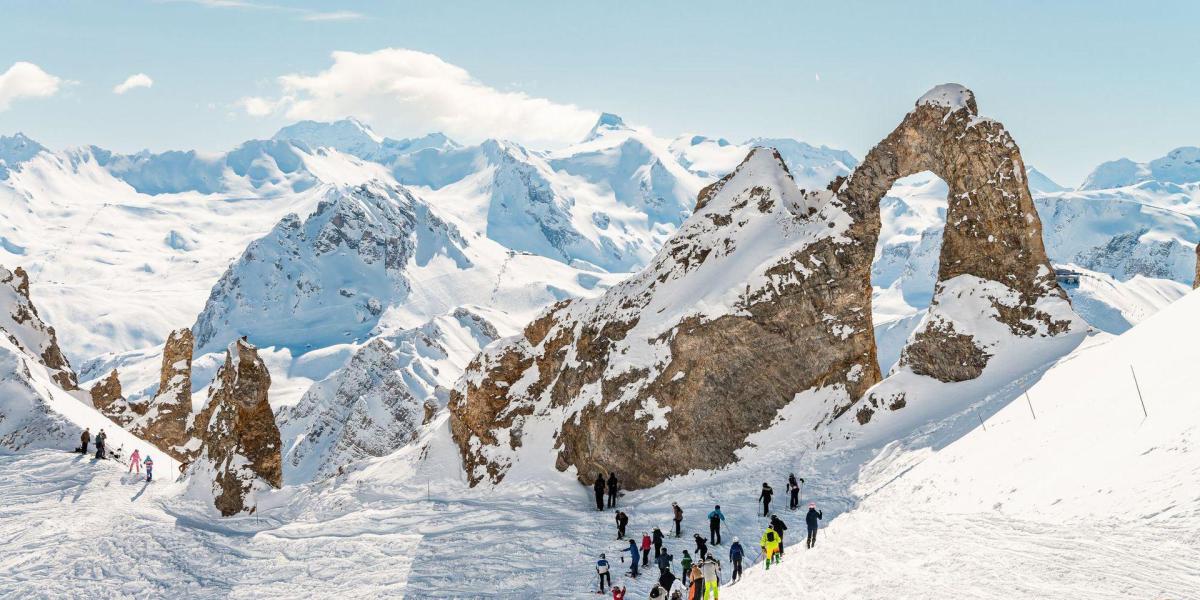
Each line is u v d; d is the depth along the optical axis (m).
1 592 40.84
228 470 56.50
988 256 51.75
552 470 57.34
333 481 61.56
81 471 59.12
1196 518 19.58
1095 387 33.97
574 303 65.94
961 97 53.31
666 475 52.62
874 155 55.19
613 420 54.41
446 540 46.34
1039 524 23.98
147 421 87.06
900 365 51.91
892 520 31.11
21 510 51.62
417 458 62.69
